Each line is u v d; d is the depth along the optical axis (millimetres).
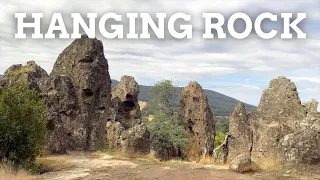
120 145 33906
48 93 32812
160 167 23938
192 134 46375
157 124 47281
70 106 33719
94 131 35219
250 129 30859
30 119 22656
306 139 22984
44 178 20438
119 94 44281
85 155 30484
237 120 31312
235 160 22812
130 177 20844
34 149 22547
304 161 22531
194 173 21891
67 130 33344
